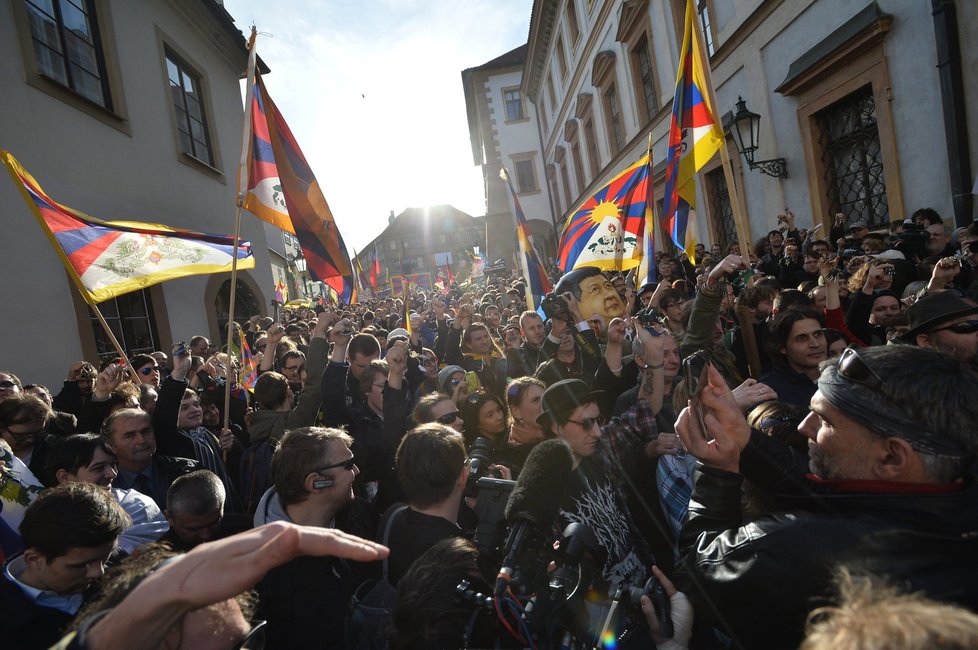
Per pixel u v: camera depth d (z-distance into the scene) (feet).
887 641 1.96
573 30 66.59
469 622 4.36
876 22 19.89
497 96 116.06
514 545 4.97
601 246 18.03
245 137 13.29
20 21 20.71
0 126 19.16
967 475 3.46
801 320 9.20
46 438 10.96
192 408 12.05
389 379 10.98
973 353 7.34
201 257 16.75
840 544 3.40
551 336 13.84
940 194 18.95
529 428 9.08
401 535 6.38
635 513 7.60
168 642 3.35
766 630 3.66
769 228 29.58
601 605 5.38
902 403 3.51
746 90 29.86
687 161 13.56
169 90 31.58
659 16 40.06
